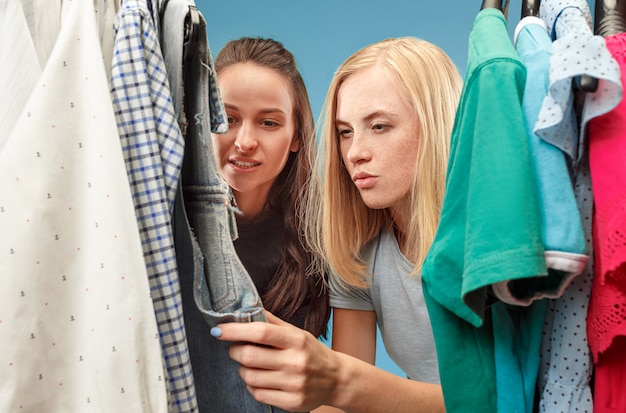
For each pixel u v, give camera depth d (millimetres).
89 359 562
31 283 550
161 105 608
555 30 625
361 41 1559
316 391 751
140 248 558
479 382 623
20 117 564
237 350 705
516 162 527
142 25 610
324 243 1053
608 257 521
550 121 525
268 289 1151
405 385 902
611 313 538
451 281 600
